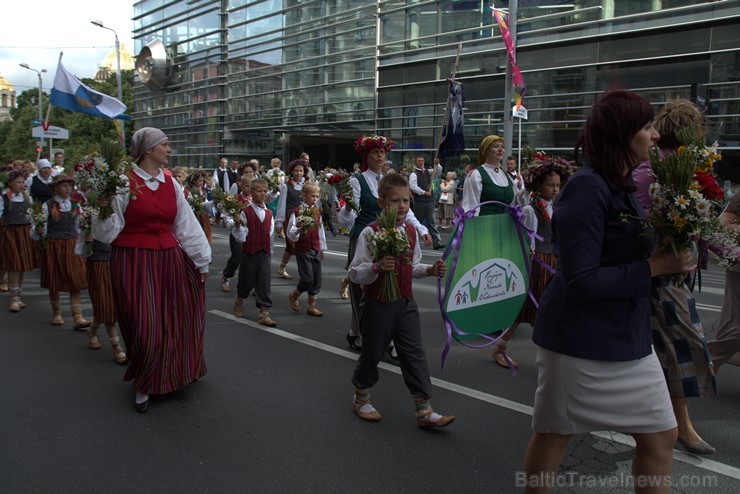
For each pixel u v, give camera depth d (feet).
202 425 12.87
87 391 14.92
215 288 28.37
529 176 16.35
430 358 17.37
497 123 66.03
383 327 12.36
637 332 7.20
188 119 119.14
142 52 122.21
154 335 13.50
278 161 48.47
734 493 9.94
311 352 18.11
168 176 14.25
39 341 19.42
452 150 18.38
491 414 13.38
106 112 43.78
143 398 13.61
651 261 7.18
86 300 26.05
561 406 7.38
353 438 12.22
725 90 49.44
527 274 13.53
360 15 80.33
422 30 73.36
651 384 7.21
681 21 51.37
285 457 11.41
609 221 7.06
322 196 23.66
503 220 12.99
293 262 36.06
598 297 6.81
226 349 18.38
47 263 20.53
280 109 95.40
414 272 12.71
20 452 11.62
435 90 72.54
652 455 7.26
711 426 12.52
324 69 86.74
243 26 102.32
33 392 14.84
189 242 14.29
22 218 23.48
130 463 11.19
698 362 10.51
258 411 13.61
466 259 12.35
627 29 54.75
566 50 59.16
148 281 13.57
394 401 14.23
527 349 18.29
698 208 6.84
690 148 7.43
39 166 34.24
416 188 40.88
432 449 11.71
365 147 18.47
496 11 47.39
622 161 7.09
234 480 10.56
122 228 13.57
